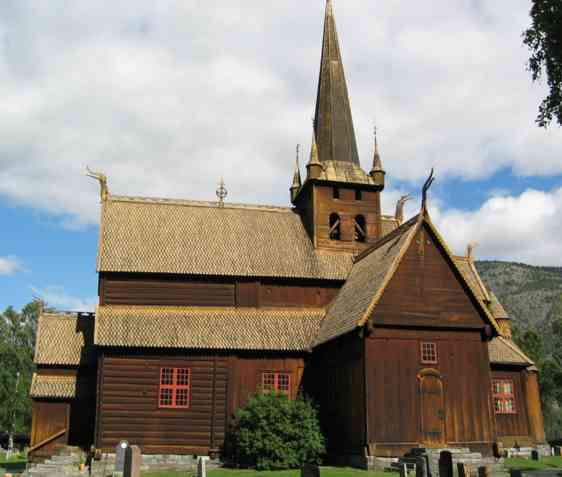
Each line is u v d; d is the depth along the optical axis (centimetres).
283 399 3269
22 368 8381
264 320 3694
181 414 3372
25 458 5631
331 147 4512
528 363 4103
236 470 3048
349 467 3047
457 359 3180
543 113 2170
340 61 4847
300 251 4078
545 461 3428
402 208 4903
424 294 3198
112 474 2952
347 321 3250
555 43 2108
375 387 3017
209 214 4206
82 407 3694
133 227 3938
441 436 3042
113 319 3497
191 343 3428
